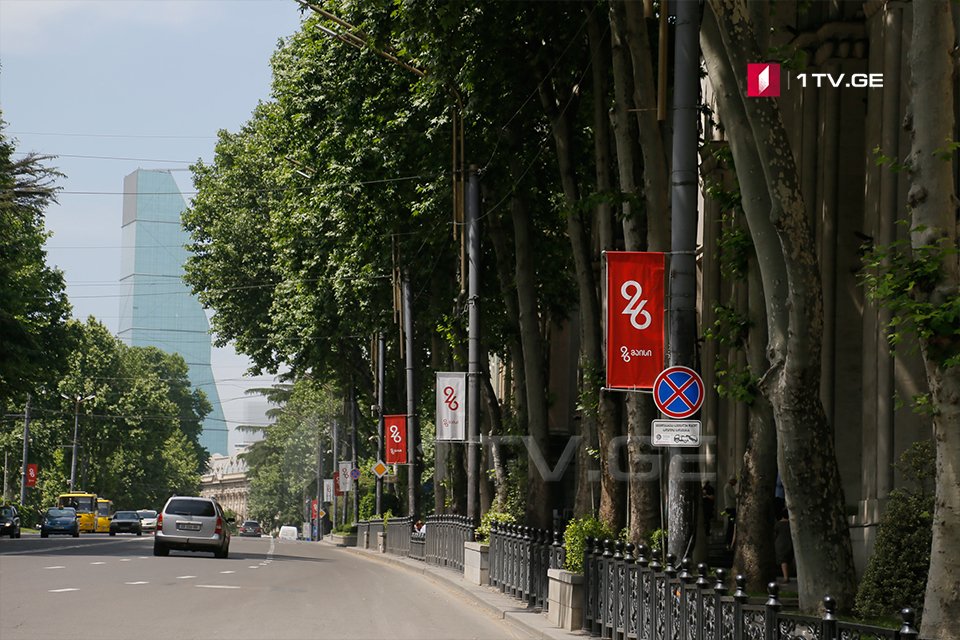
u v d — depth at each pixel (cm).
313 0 5069
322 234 6175
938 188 1586
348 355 8469
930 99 1583
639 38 2936
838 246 3444
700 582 1786
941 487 1576
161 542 5575
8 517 9694
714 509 4488
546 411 4759
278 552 7131
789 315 2033
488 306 5728
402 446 6738
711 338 2706
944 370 1566
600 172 3541
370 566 5744
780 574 3119
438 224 5172
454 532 4903
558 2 3838
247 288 8931
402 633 2456
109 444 16812
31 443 16012
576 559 2620
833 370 3425
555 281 5562
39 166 6662
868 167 3166
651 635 2030
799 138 3556
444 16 3631
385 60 4778
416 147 4784
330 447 11106
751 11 1933
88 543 7738
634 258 2378
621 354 2362
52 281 9488
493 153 4562
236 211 9000
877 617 2148
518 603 3206
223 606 2884
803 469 2067
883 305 1675
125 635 2206
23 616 2483
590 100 4034
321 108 5234
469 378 4500
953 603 1554
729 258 2680
